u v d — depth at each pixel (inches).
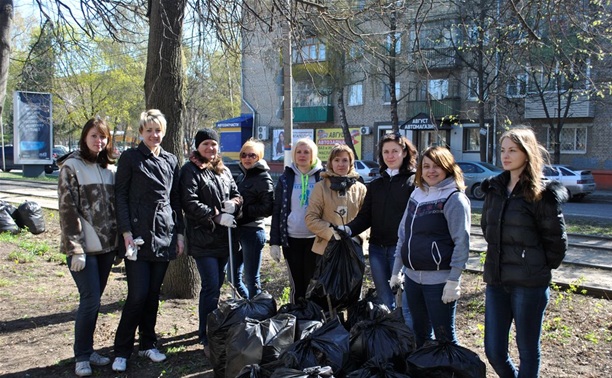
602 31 303.0
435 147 153.0
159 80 240.7
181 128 247.3
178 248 181.2
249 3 268.4
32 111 1137.4
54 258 351.9
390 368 129.9
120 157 170.9
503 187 137.8
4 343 198.5
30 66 352.8
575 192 775.1
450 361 129.8
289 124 533.3
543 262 132.0
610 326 214.7
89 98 1157.1
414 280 154.6
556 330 212.5
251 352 141.9
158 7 238.4
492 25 302.5
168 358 182.4
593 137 1017.5
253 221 213.8
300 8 280.5
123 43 312.5
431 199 151.9
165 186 174.4
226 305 165.2
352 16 280.1
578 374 170.9
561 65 287.1
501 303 140.0
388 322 147.7
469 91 1118.4
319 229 179.0
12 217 457.7
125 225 166.2
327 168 191.3
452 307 152.3
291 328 148.9
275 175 1349.7
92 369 172.4
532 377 135.6
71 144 1904.5
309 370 122.0
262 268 330.6
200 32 268.7
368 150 1325.0
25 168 1193.4
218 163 192.5
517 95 968.9
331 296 162.4
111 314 233.8
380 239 181.6
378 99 1299.2
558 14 255.6
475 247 395.9
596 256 358.3
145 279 172.2
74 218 161.6
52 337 205.0
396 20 294.4
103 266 173.9
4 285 284.4
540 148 135.4
